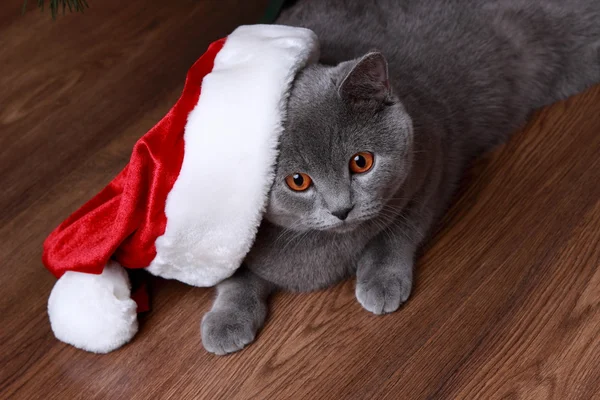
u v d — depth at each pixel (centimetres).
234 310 73
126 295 74
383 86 68
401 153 70
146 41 104
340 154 67
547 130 87
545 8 87
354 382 70
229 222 68
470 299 74
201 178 66
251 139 65
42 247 82
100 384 72
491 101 86
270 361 72
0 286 80
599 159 82
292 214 70
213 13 106
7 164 91
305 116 67
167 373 72
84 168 90
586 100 88
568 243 76
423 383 69
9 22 108
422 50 83
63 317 72
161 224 69
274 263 74
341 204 68
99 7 109
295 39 68
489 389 68
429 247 78
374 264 75
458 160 83
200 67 69
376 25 84
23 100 98
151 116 94
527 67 88
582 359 68
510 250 76
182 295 78
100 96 97
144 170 69
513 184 82
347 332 73
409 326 73
